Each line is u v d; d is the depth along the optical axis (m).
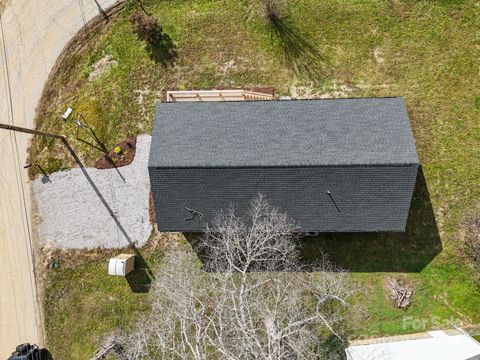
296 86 24.05
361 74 23.84
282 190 21.03
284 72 24.17
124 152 24.61
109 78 24.89
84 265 24.77
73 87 25.11
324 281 22.33
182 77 24.56
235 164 20.58
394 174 20.17
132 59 24.78
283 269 23.64
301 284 23.42
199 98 23.92
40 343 24.91
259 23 24.36
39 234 25.08
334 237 23.53
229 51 24.44
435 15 23.62
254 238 22.20
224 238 21.00
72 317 24.66
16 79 25.31
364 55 23.89
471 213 22.91
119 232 24.64
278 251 23.16
